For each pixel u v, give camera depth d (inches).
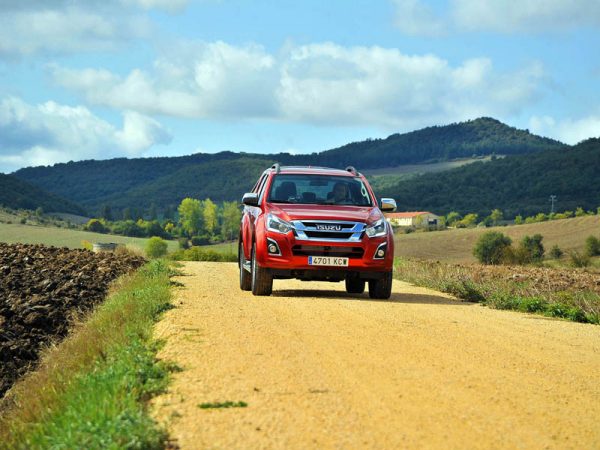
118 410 207.0
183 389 242.7
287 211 535.5
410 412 219.0
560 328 428.1
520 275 847.1
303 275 527.8
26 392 370.3
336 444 187.3
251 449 183.3
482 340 358.9
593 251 4101.9
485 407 227.6
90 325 474.9
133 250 1384.1
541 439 196.1
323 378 261.9
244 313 430.9
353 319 416.5
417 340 349.4
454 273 770.8
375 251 527.8
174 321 391.5
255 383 252.1
